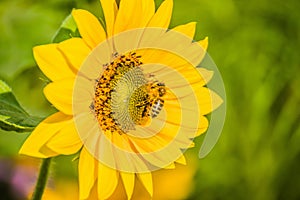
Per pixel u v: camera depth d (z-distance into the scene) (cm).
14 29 68
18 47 68
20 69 68
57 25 69
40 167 50
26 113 49
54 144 46
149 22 47
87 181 47
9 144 69
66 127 46
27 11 69
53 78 46
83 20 46
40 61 45
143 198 65
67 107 46
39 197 50
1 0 69
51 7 69
